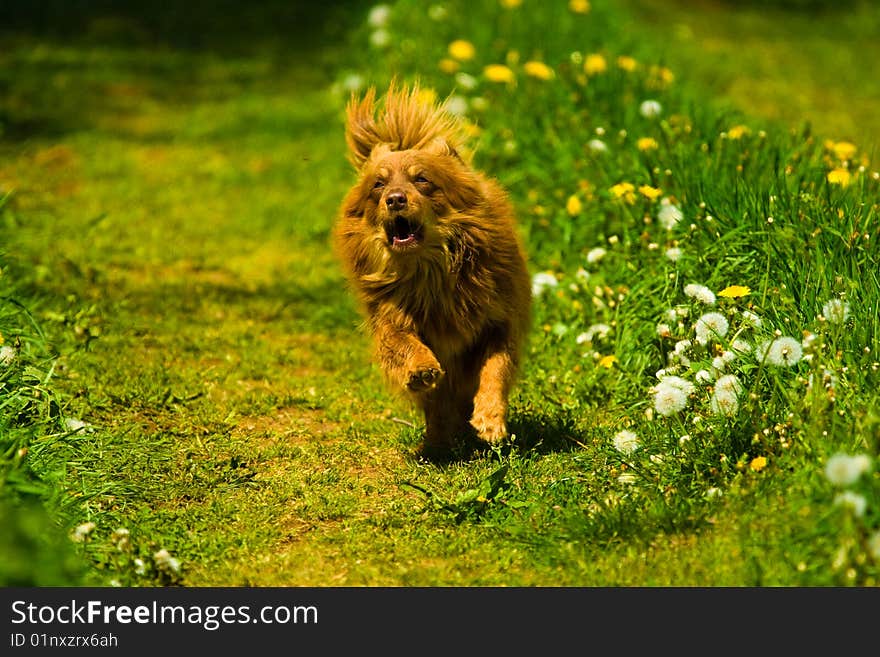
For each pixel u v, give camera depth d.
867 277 8.88
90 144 20.69
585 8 20.84
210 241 16.19
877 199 10.66
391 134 10.23
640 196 12.12
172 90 24.66
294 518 8.38
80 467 8.69
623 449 8.28
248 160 20.00
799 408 7.60
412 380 8.88
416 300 9.44
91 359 11.47
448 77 19.33
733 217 10.70
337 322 13.38
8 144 20.55
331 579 7.41
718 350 8.73
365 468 9.41
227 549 7.79
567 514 7.73
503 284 9.53
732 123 14.69
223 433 10.12
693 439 8.09
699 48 28.22
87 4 31.58
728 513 7.29
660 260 10.94
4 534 6.29
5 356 9.02
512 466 8.84
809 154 13.01
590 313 11.68
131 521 8.10
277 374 11.66
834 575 6.37
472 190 9.55
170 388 10.91
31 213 16.66
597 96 16.20
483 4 22.33
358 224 9.68
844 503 6.27
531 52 19.69
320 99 23.34
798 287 9.15
